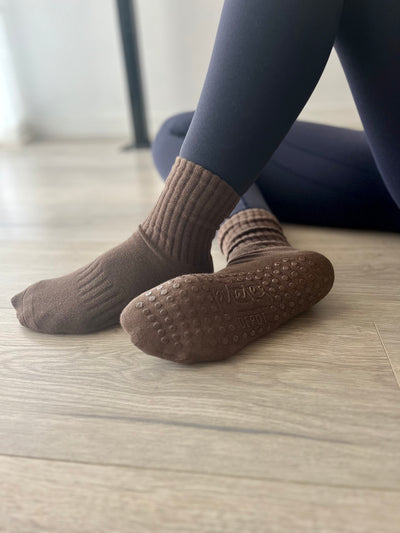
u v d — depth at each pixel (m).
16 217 1.24
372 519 0.37
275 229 0.73
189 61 2.31
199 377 0.55
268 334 0.62
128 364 0.58
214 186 0.55
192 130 0.55
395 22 0.56
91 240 1.03
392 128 0.66
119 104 2.43
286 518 0.38
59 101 2.46
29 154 2.17
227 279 0.58
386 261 0.84
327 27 0.51
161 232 0.59
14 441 0.47
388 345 0.59
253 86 0.51
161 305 0.54
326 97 2.29
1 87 2.33
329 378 0.53
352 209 0.94
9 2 2.28
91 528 0.38
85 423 0.49
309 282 0.61
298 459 0.43
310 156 0.92
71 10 2.27
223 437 0.46
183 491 0.41
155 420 0.49
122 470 0.43
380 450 0.44
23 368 0.59
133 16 2.01
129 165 1.81
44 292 0.65
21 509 0.40
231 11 0.52
